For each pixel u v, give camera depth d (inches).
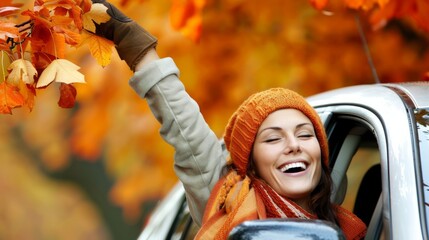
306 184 392.8
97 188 1354.6
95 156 924.0
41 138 1181.7
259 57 754.2
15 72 387.2
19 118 1219.2
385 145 370.3
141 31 423.8
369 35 733.3
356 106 404.5
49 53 399.5
